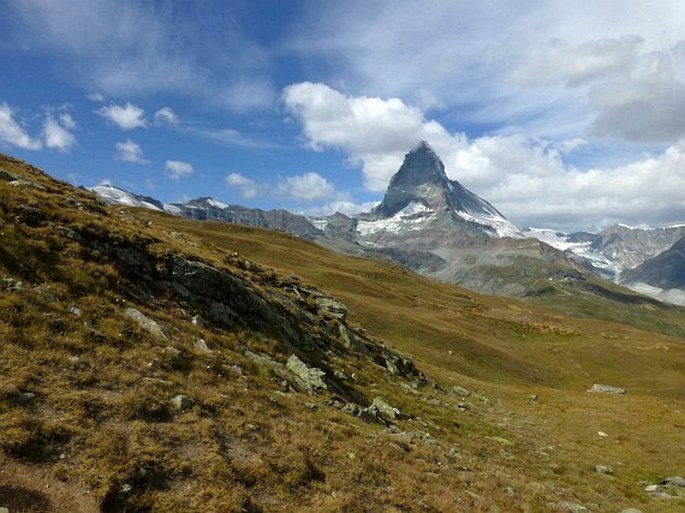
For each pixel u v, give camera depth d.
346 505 15.98
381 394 35.47
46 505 12.32
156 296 28.50
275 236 191.88
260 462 16.62
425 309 117.38
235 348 28.11
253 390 22.88
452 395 48.72
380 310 89.62
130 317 24.03
